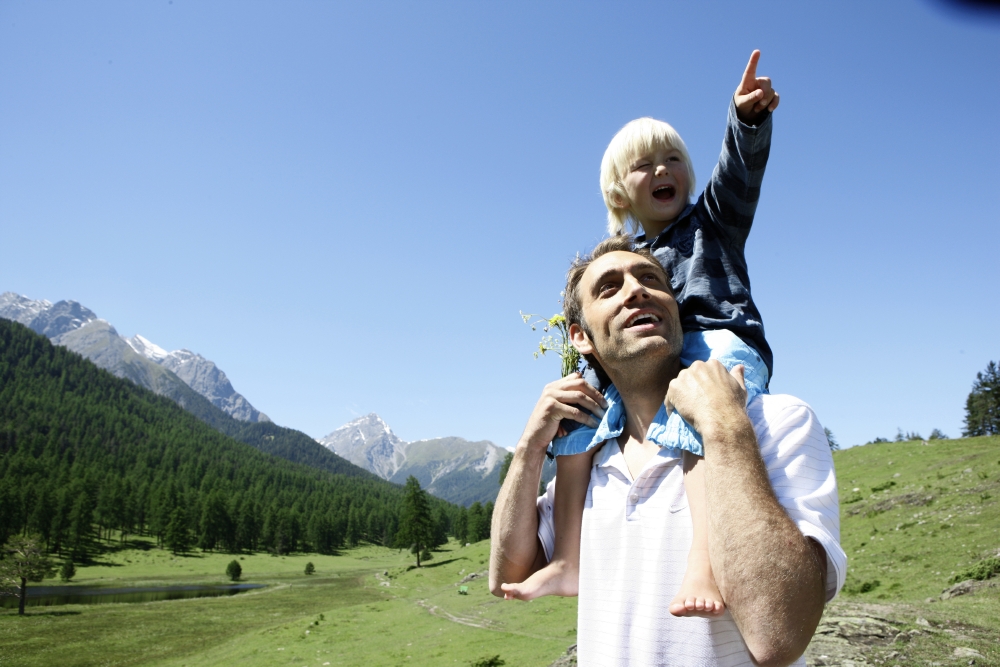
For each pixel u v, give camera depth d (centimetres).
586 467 187
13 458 15075
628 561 155
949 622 944
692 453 149
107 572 9969
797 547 116
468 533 13200
